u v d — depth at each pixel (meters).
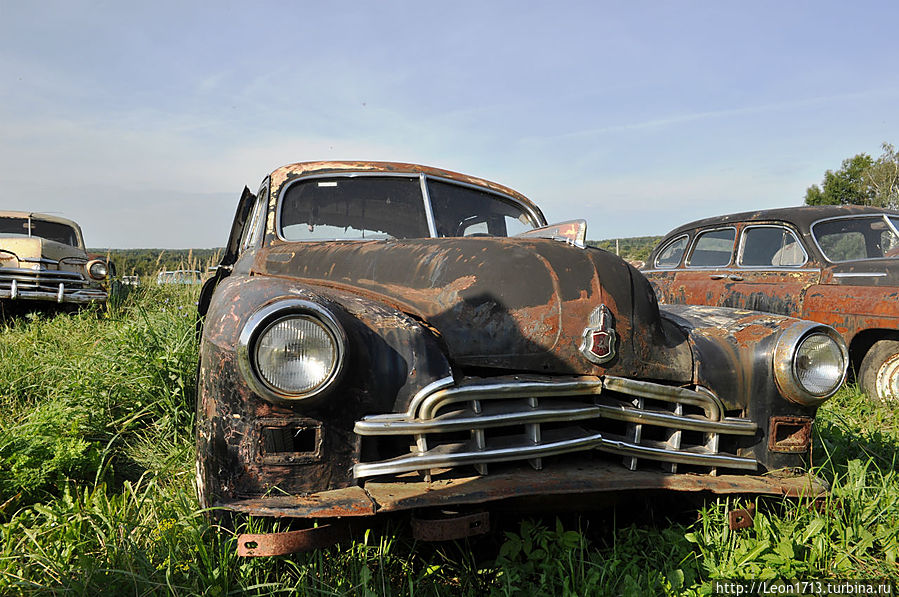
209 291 4.36
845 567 2.09
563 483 1.89
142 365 3.66
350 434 1.87
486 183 3.62
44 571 1.91
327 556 1.95
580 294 2.13
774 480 2.25
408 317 2.09
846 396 4.75
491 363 2.06
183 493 2.24
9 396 3.62
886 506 2.42
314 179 3.31
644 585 1.95
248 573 1.82
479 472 1.93
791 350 2.26
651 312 2.24
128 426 3.29
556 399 2.05
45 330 5.76
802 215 5.56
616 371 2.12
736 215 6.23
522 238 2.41
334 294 2.13
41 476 2.48
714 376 2.30
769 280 5.63
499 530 2.22
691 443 2.27
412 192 3.39
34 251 7.34
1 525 2.17
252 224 3.73
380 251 2.60
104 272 7.88
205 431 1.86
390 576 1.97
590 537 2.30
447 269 2.27
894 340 4.74
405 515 1.96
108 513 2.19
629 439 2.11
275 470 1.80
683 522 2.39
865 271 4.93
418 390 1.90
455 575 2.01
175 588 1.75
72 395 3.46
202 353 1.96
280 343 1.73
